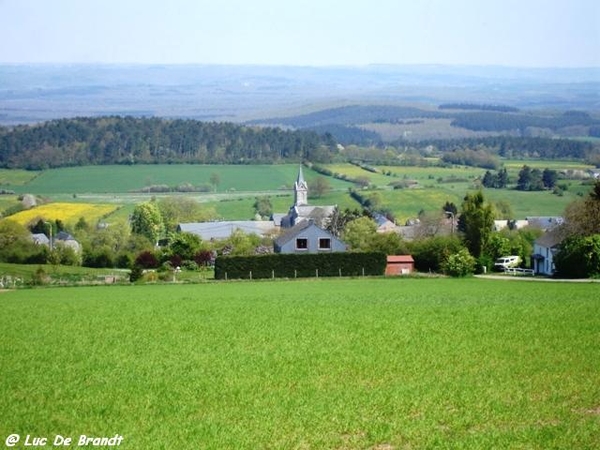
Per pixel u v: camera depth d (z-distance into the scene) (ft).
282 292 231.91
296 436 84.33
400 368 112.06
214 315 167.53
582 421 87.35
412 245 342.23
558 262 293.23
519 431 84.28
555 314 159.02
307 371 111.24
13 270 353.10
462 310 167.53
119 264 392.88
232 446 81.82
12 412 94.07
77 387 104.58
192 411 93.35
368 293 222.48
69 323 159.53
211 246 395.55
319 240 357.20
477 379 105.09
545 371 108.58
